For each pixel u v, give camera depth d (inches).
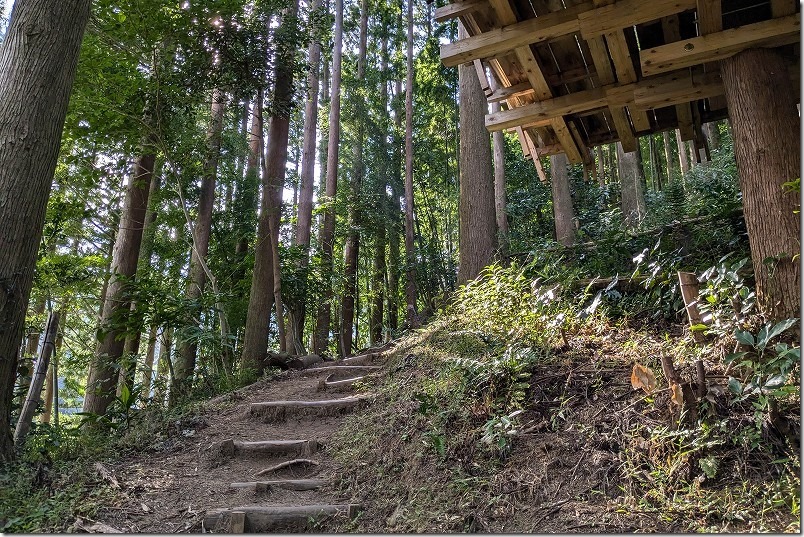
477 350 151.6
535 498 88.7
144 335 370.9
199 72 250.2
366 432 135.4
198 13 230.7
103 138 238.4
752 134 121.0
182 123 271.3
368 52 621.3
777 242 111.1
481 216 267.1
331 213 441.1
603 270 190.9
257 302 261.3
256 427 156.7
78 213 238.4
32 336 225.3
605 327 138.6
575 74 163.2
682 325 130.6
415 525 90.5
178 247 355.3
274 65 268.5
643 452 88.0
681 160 512.7
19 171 114.0
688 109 178.2
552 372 120.3
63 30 124.1
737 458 80.9
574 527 79.9
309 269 358.9
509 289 171.5
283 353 261.3
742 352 90.8
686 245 169.6
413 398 139.3
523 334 143.2
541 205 469.1
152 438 142.4
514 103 183.8
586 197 465.7
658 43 149.7
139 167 253.4
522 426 106.7
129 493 107.8
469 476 98.6
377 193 473.1
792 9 117.0
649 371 92.1
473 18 138.6
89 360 246.1
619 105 166.4
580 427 99.7
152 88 235.3
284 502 108.8
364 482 112.1
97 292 337.1
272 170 277.7
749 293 106.9
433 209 583.2
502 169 432.8
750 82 123.6
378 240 496.4
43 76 119.6
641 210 351.6
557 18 127.5
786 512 71.1
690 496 78.0
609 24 123.7
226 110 333.7
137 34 227.9
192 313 214.2
